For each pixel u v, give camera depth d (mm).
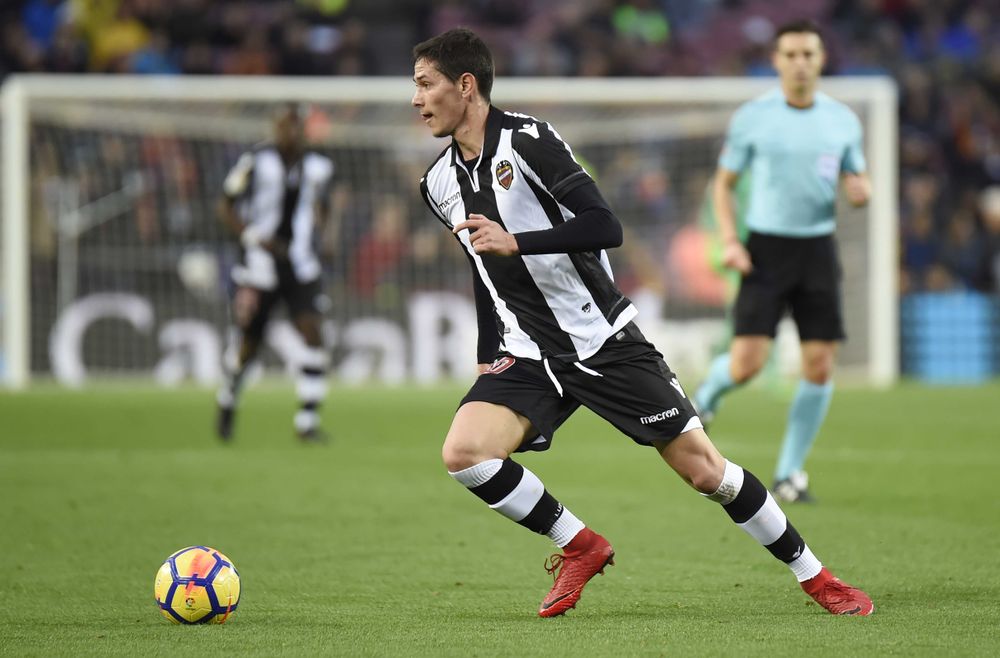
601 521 24203
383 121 61219
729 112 61875
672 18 84062
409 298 59312
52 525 23875
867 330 58250
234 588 15875
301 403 37562
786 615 16141
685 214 61656
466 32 16125
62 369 56750
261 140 60094
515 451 16547
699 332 59438
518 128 15859
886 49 80188
